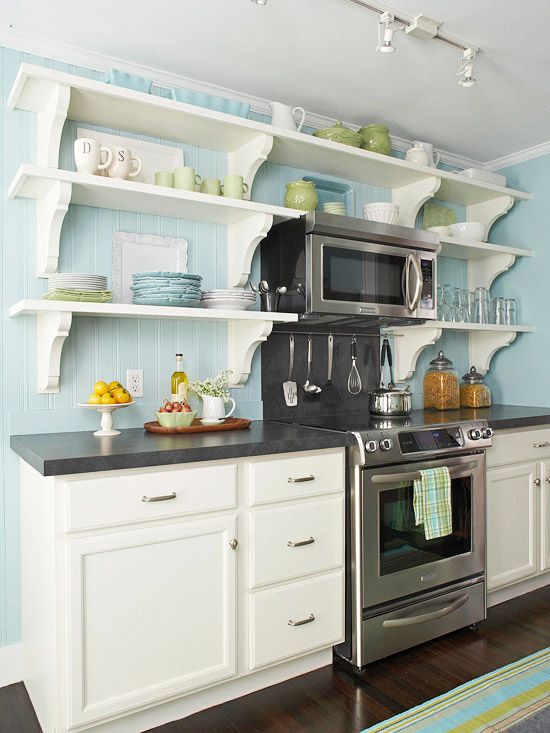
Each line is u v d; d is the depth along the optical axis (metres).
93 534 1.61
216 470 1.81
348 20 2.04
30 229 2.11
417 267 2.68
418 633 2.24
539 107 2.79
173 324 2.41
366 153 2.62
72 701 1.57
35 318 2.12
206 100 2.24
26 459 1.73
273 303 2.42
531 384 3.42
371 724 1.77
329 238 2.43
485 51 2.28
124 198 2.12
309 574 2.03
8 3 1.90
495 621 2.52
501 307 3.40
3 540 2.05
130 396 2.16
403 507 2.23
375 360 3.07
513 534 2.69
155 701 1.71
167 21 2.02
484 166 3.63
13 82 2.08
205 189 2.31
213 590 1.81
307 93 2.60
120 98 2.01
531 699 1.86
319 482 2.05
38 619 1.78
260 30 2.09
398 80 2.49
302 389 2.79
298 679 2.04
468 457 2.46
